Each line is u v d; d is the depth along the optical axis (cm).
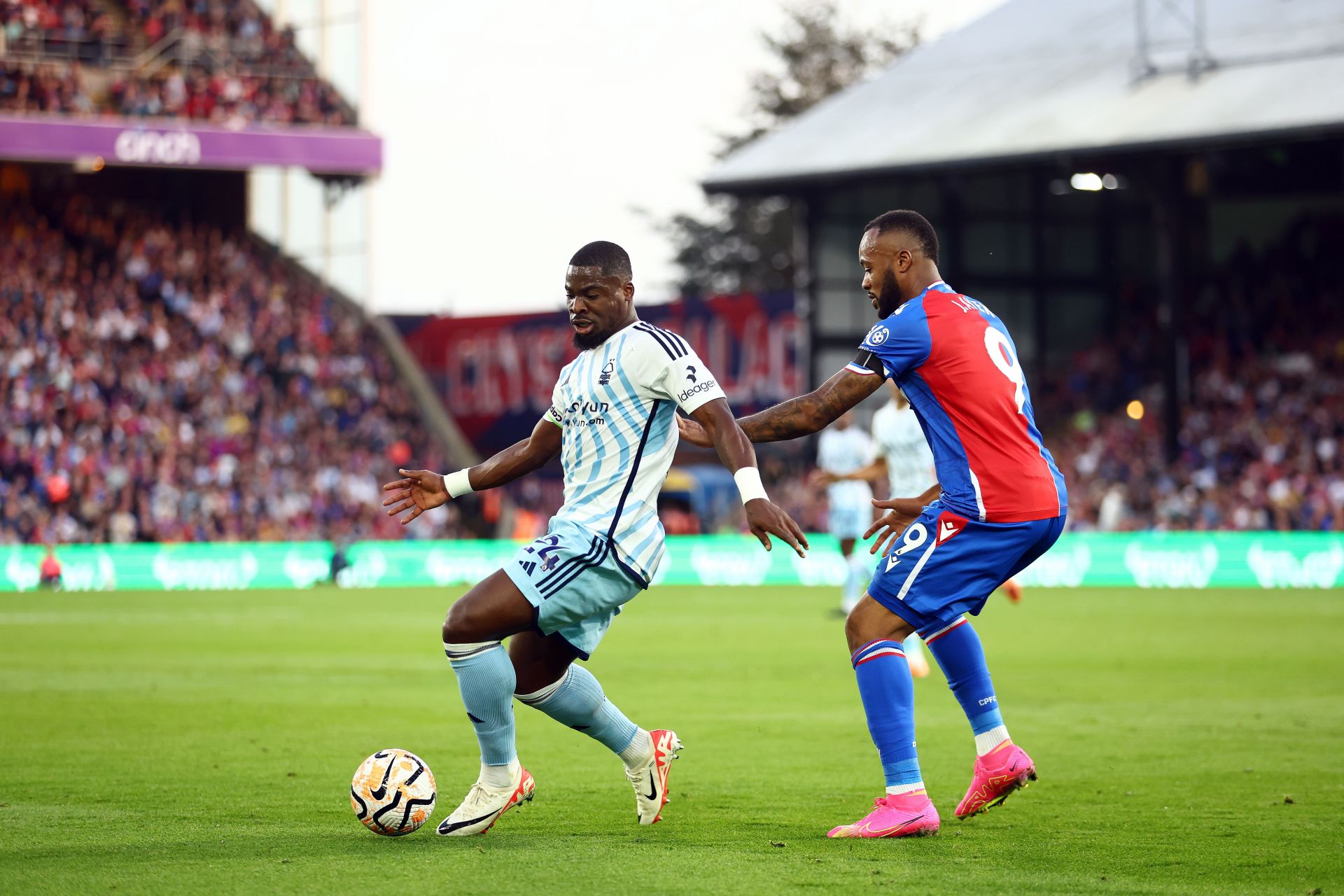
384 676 4544
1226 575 10375
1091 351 14400
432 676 4562
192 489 12350
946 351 2117
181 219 14812
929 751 3033
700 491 14600
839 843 2072
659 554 2125
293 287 14850
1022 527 2111
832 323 13988
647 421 2086
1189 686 4269
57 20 13300
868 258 2206
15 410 12075
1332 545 10075
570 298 2122
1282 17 12300
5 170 13875
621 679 4528
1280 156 13975
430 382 16050
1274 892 1775
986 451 2111
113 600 8881
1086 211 14650
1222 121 11112
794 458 14250
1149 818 2289
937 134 12788
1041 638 5922
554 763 2873
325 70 14138
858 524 6725
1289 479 12262
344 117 14125
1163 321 12494
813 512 13225
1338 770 2786
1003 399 2114
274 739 3164
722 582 11406
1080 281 14650
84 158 12731
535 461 2269
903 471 4444
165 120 13312
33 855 1966
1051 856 1978
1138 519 12544
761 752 3025
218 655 5244
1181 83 11969
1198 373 13750
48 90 12938
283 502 12688
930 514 2144
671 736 2230
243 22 14300
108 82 13412
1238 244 14275
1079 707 3784
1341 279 13625
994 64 13838
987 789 2228
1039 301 14450
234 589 10269
